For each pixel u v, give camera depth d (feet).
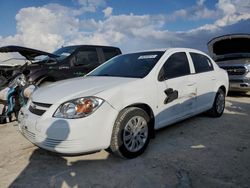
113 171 10.97
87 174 10.78
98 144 10.89
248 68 28.73
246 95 31.65
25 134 11.96
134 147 12.21
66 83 13.42
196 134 15.71
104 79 13.56
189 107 15.87
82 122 10.47
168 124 14.35
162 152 12.91
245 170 10.90
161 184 9.88
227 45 33.30
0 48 22.53
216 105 19.27
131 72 14.26
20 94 17.95
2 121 18.20
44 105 11.41
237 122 18.40
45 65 23.29
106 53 28.07
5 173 11.02
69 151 10.44
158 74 13.85
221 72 19.88
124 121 11.68
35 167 11.51
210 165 11.40
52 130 10.53
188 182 9.96
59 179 10.43
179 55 16.01
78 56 25.48
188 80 15.58
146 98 12.74
